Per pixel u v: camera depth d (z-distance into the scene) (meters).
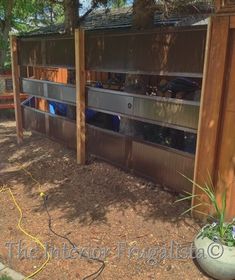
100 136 5.30
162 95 4.47
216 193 3.63
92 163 5.50
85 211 4.13
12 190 4.81
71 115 6.15
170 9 4.99
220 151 3.54
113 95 4.88
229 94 3.39
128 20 7.13
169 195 4.36
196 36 3.64
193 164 3.93
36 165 5.70
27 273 3.09
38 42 6.22
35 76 7.03
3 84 10.25
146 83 4.89
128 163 4.91
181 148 4.54
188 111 3.87
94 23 7.86
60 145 6.45
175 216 3.92
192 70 3.73
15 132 8.24
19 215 4.11
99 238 3.59
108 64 4.84
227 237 2.93
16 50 6.88
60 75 7.14
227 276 2.87
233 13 3.20
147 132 4.84
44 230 3.77
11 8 8.30
